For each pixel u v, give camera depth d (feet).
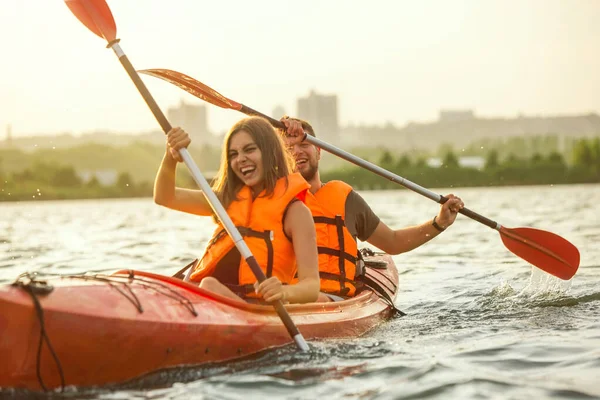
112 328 11.07
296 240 13.76
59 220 66.13
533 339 14.46
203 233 45.91
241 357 12.57
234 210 14.21
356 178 187.32
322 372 11.94
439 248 34.53
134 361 11.38
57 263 28.30
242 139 14.02
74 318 10.78
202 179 13.60
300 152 17.28
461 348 13.73
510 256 30.63
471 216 19.34
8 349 10.44
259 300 13.75
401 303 19.85
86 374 11.01
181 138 13.83
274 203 13.94
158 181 14.35
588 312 17.58
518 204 79.15
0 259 29.71
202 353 12.07
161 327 11.54
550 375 11.85
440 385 11.30
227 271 14.12
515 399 10.68
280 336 13.12
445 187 192.95
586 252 30.63
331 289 16.28
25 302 10.56
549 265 19.79
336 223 16.67
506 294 20.75
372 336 14.94
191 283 13.42
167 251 33.17
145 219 67.00
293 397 10.77
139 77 14.93
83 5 15.30
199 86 17.90
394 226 49.80
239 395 10.82
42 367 10.63
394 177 18.13
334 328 14.23
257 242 13.87
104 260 29.35
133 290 12.09
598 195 105.40
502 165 197.57
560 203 79.51
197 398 10.66
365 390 11.08
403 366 12.31
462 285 22.89
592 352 13.24
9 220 66.85
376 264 20.67
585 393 10.89
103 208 107.55
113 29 15.30
